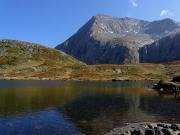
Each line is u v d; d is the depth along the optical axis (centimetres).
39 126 4744
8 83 17275
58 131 4378
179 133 3700
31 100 8350
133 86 14988
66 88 13350
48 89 12606
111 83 18212
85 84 16800
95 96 9762
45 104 7519
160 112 6309
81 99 8838
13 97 9094
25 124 4909
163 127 3988
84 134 4188
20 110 6450
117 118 5534
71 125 4831
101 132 4319
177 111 6469
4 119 5350
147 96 9881
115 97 9494
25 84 16262
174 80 14475
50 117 5600
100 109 6744
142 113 6156
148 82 19788
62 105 7381
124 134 3678
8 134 4184
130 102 8150
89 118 5516
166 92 11519
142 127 3953
